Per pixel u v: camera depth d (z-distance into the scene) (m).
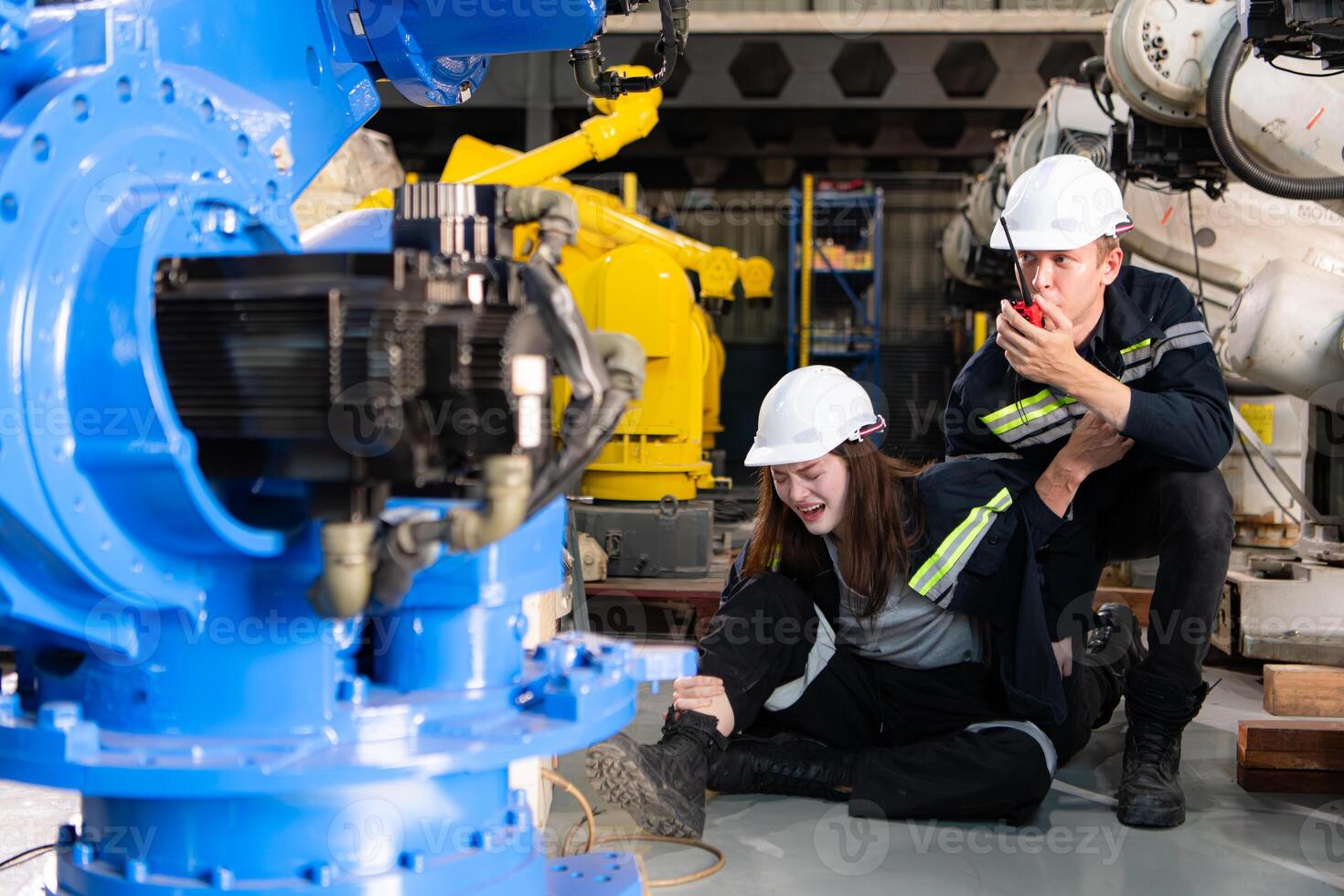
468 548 1.00
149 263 0.99
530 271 1.03
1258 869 1.92
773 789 2.29
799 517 2.27
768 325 13.69
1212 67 3.12
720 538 5.45
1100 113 5.34
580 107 10.23
